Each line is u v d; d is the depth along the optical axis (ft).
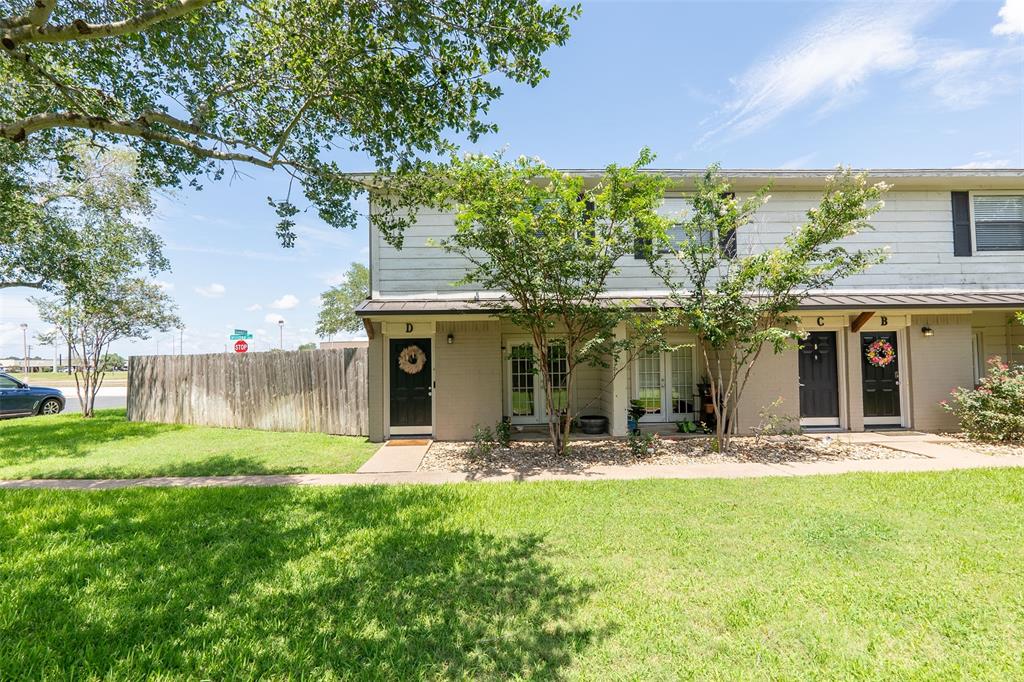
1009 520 14.56
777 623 9.20
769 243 33.71
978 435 29.35
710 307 26.17
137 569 12.05
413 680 7.75
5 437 34.45
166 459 26.58
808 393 33.78
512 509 16.51
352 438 33.81
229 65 19.76
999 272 34.42
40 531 14.96
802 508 16.11
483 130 19.06
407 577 11.35
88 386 47.75
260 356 38.96
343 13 16.72
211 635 9.05
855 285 33.73
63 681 7.77
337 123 21.33
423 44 16.84
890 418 33.71
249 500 18.12
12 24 13.64
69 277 34.09
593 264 25.09
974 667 7.84
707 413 33.96
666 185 24.63
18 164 24.17
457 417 32.24
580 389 36.99
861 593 10.25
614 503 17.07
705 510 16.08
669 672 7.86
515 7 15.87
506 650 8.51
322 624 9.42
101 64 18.61
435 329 32.53
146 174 21.81
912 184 33.81
